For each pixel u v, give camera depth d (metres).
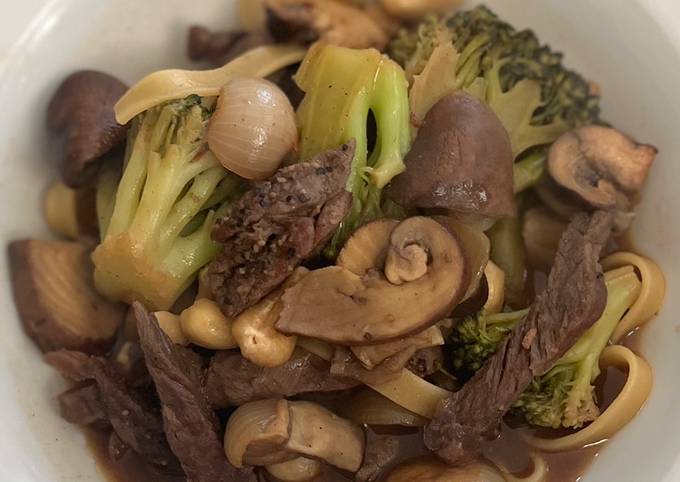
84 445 0.25
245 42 0.29
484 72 0.27
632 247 0.27
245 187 0.26
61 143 0.27
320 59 0.26
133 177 0.25
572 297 0.24
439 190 0.24
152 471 0.25
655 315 0.26
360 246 0.24
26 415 0.24
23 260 0.26
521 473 0.24
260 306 0.23
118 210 0.25
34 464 0.23
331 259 0.24
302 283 0.23
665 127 0.26
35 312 0.26
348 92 0.25
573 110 0.27
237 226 0.23
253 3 0.29
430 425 0.23
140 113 0.26
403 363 0.23
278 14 0.28
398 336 0.23
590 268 0.24
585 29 0.28
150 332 0.23
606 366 0.25
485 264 0.24
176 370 0.23
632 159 0.27
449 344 0.24
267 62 0.27
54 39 0.27
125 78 0.29
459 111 0.25
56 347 0.26
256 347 0.23
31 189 0.27
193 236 0.25
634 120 0.27
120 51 0.28
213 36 0.29
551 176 0.27
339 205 0.23
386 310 0.23
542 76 0.27
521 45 0.28
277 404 0.23
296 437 0.23
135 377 0.25
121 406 0.24
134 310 0.24
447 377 0.25
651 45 0.26
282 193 0.23
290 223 0.23
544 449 0.25
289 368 0.24
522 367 0.23
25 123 0.27
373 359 0.23
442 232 0.23
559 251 0.25
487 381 0.23
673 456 0.22
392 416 0.24
